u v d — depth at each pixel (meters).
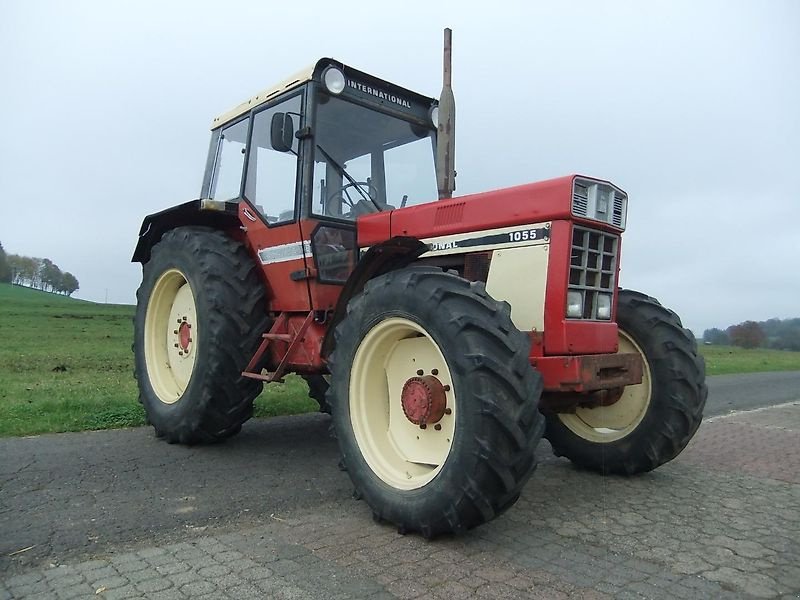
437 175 5.24
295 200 4.57
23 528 3.11
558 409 4.17
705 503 3.78
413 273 3.31
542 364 3.44
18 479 3.93
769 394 10.23
